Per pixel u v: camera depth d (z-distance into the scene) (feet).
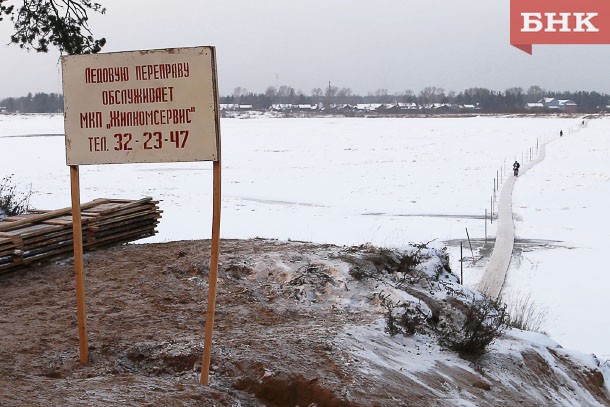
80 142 18.84
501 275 67.31
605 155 224.53
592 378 27.63
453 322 25.93
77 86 18.84
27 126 513.45
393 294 25.84
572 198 128.67
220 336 21.21
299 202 126.93
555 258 75.82
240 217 107.14
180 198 129.39
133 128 18.43
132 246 34.37
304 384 17.79
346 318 24.02
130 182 155.94
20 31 52.90
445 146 278.67
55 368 18.90
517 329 29.43
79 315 19.39
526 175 169.27
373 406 17.10
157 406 15.78
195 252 31.40
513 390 22.18
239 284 27.09
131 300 25.25
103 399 15.96
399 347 22.00
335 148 272.92
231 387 17.97
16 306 24.77
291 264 28.25
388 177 169.07
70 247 31.63
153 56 18.17
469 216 109.81
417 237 90.12
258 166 198.59
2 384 17.02
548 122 533.55
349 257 29.27
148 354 20.03
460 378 21.27
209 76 17.85
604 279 65.67
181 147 18.06
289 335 21.27
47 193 132.98
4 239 28.96
